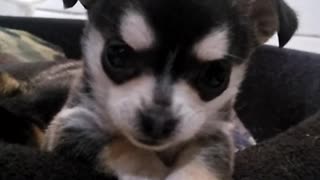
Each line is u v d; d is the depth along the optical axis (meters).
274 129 0.23
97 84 0.14
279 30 0.15
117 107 0.13
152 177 0.13
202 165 0.13
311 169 0.14
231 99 0.15
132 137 0.13
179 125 0.12
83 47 0.15
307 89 0.22
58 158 0.13
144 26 0.12
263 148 0.15
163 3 0.12
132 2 0.12
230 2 0.13
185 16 0.12
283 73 0.23
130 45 0.12
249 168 0.14
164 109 0.12
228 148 0.14
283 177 0.14
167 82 0.12
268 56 0.24
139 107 0.12
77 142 0.14
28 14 0.32
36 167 0.12
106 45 0.13
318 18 0.32
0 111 0.18
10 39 0.25
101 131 0.14
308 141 0.15
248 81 0.24
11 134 0.17
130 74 0.13
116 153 0.13
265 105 0.23
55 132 0.14
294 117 0.22
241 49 0.14
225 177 0.14
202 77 0.13
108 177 0.13
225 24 0.13
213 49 0.12
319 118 0.16
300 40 0.32
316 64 0.22
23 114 0.18
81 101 0.15
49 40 0.27
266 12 0.15
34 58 0.24
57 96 0.19
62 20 0.27
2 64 0.22
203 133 0.14
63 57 0.26
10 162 0.12
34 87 0.19
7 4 0.32
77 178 0.13
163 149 0.14
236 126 0.20
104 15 0.13
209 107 0.14
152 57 0.12
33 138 0.18
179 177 0.13
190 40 0.12
